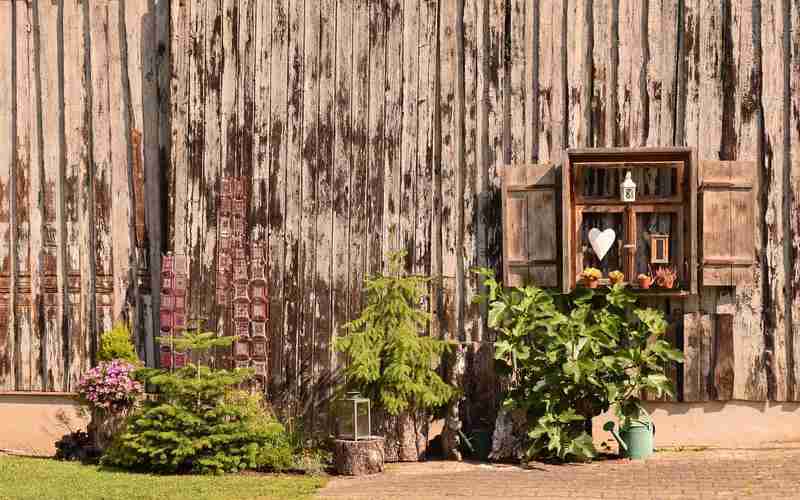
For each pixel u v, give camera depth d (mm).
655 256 10930
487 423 10945
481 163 11312
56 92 12125
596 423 11047
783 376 10820
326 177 11516
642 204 10914
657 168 11031
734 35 10961
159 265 12031
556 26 11227
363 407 10328
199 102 11672
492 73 11297
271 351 11523
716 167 10844
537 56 11227
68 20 12094
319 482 9641
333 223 11492
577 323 10398
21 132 12125
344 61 11523
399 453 10797
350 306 11422
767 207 10906
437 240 11359
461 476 9828
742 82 10953
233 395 10820
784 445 10828
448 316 11266
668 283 10695
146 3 12070
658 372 10891
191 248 11625
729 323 10898
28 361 12062
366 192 11445
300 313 11492
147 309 12023
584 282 10781
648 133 11062
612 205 10961
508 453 10531
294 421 11336
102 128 12062
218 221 11602
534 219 11047
